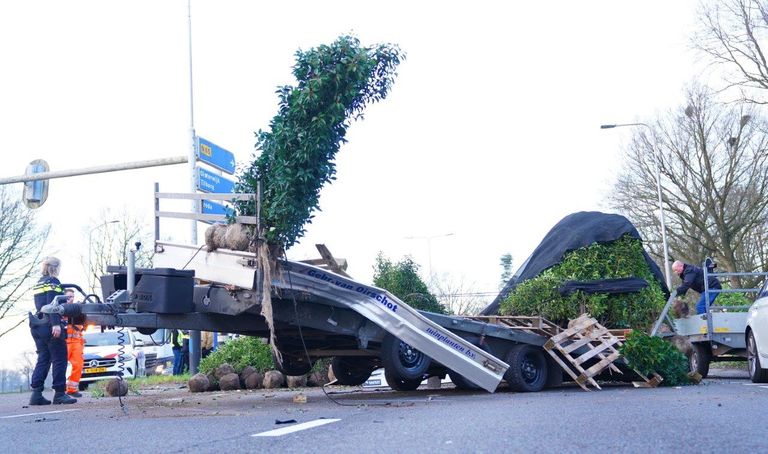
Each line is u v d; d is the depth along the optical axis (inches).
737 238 1444.4
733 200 1405.0
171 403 445.1
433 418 292.2
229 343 658.8
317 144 386.9
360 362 546.9
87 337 1068.5
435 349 428.5
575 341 499.5
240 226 387.5
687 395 402.9
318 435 241.6
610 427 248.2
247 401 445.1
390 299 420.8
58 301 393.1
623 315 560.1
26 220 1594.5
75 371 562.9
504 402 376.8
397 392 509.7
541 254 587.2
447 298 1047.6
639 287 555.8
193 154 725.9
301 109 388.5
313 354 493.4
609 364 488.7
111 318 390.9
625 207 1505.9
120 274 412.2
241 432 257.1
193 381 603.5
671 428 243.3
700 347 635.5
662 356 489.7
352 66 391.5
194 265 406.0
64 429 291.0
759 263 1451.8
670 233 1478.8
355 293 414.6
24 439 259.8
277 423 285.4
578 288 548.7
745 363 898.7
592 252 567.8
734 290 604.4
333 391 549.3
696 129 1418.6
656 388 486.0
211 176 759.7
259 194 384.5
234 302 389.7
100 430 281.4
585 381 478.6
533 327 496.7
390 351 428.8
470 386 492.4
